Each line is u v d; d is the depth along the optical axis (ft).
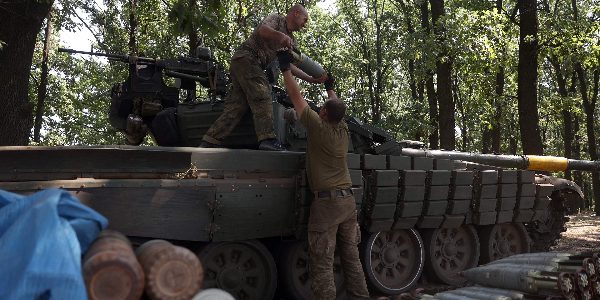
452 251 22.53
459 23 55.16
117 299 6.86
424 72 58.08
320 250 15.46
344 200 15.74
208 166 15.35
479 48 54.60
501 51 59.47
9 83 34.45
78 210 7.30
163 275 7.30
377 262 19.74
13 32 34.63
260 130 17.24
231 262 16.11
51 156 13.06
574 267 13.92
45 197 7.09
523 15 55.36
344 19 114.32
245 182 15.70
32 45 35.78
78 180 13.11
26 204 7.36
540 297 13.29
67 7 56.90
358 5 109.19
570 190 28.78
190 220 14.51
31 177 12.81
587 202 148.87
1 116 34.22
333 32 110.22
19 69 34.88
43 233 6.18
